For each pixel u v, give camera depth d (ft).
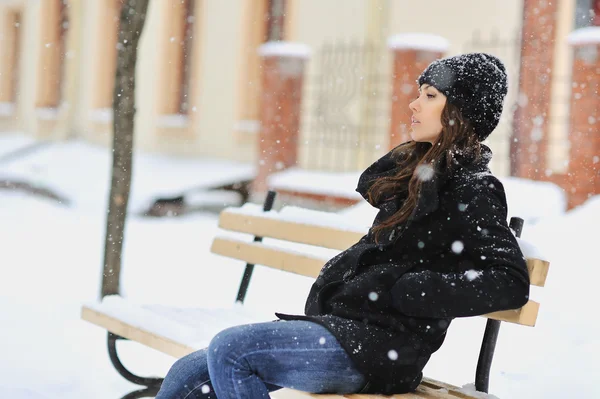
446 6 59.41
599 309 23.73
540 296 25.43
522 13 50.62
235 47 74.95
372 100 59.06
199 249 43.27
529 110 45.98
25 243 44.73
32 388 19.66
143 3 23.54
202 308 20.04
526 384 18.99
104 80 87.66
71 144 87.51
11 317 27.04
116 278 23.66
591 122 39.58
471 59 13.29
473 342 22.48
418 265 12.97
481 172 12.95
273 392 13.89
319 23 66.90
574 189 39.88
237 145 73.61
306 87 59.67
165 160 76.74
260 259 19.72
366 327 12.68
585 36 39.91
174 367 13.84
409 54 49.83
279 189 54.24
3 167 78.13
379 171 14.43
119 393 19.70
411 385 13.19
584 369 19.29
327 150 58.08
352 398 12.62
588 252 27.73
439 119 13.44
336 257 13.85
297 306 27.32
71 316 27.48
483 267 12.50
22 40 99.09
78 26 90.89
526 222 35.35
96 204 64.08
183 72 80.94
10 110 99.81
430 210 12.69
